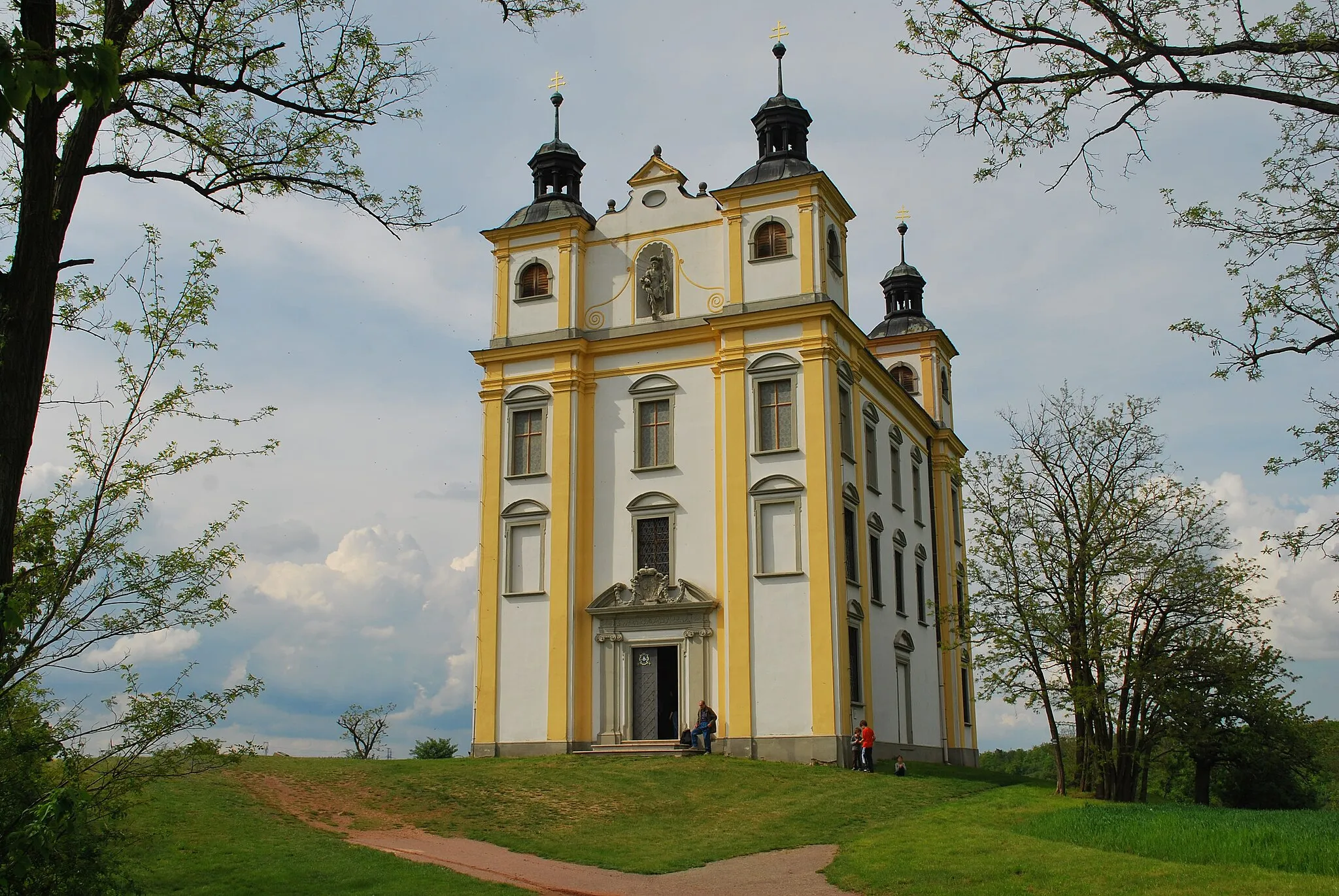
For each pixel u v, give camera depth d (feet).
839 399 135.03
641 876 66.49
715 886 62.80
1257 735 123.65
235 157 53.57
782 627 125.70
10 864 40.52
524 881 63.62
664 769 110.32
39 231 42.70
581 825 85.92
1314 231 58.44
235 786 91.25
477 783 99.50
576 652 133.90
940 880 59.47
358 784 96.53
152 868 64.23
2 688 44.91
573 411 139.44
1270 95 52.75
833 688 122.21
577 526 136.87
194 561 49.60
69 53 28.60
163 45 51.26
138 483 49.62
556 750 130.72
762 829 83.82
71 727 46.85
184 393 50.96
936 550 179.63
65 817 42.42
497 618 137.28
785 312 131.54
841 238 142.61
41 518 47.57
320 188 55.11
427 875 63.57
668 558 133.59
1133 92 53.88
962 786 111.55
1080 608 108.88
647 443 137.90
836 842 78.69
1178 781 165.27
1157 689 109.19
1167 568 109.81
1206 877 53.93
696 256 140.05
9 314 42.19
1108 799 106.42
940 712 167.22
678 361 137.80
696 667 128.47
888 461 157.79
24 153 42.86
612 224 144.77
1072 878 56.95
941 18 55.31
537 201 149.48
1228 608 110.01
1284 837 62.95
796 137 141.90
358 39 53.47
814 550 126.21
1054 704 110.73
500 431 142.31
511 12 56.70
